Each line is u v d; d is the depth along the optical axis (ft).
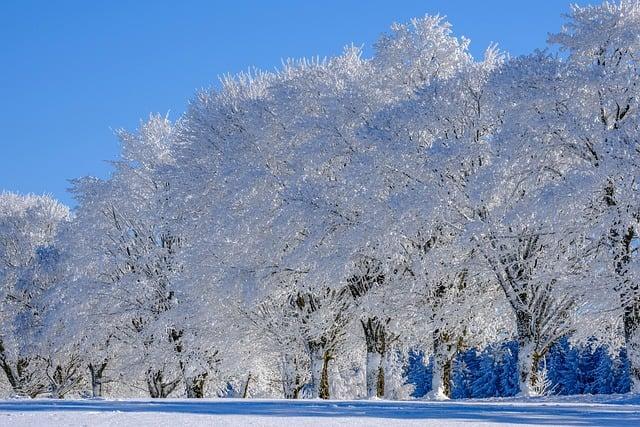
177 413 39.29
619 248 82.12
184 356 116.47
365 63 114.52
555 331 94.38
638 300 83.87
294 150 105.40
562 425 30.71
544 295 89.97
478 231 82.64
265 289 101.09
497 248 86.63
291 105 108.37
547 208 79.00
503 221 82.74
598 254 86.02
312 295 106.42
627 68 84.53
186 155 118.73
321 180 101.50
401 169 93.09
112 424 30.12
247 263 103.76
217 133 116.67
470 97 95.04
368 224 90.63
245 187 104.99
